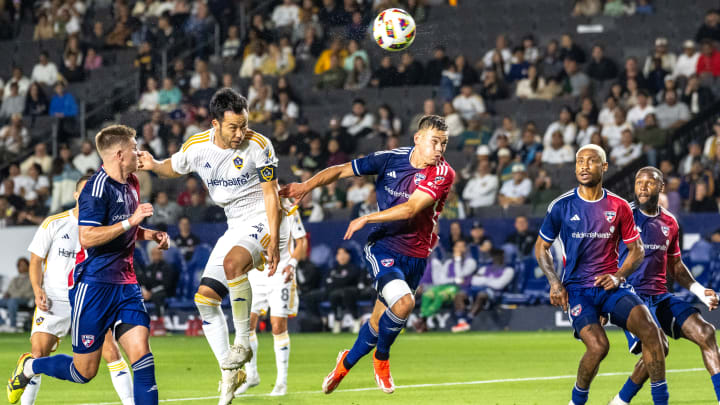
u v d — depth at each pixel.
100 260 15.30
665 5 64.62
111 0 69.81
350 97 61.28
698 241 45.03
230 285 17.36
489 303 46.50
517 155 52.56
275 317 21.80
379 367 18.64
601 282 16.75
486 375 25.95
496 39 64.06
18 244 49.78
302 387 23.19
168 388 23.08
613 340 39.28
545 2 66.06
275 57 63.53
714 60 56.88
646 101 53.84
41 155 58.84
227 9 66.50
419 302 47.78
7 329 49.12
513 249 46.91
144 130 58.25
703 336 17.27
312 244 48.19
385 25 23.58
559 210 17.41
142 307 15.45
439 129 17.92
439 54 60.59
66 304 18.50
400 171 18.36
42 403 20.03
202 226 49.03
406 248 18.41
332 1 64.12
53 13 70.06
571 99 57.66
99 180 15.25
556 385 23.27
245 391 21.58
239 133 16.81
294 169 53.72
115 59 66.81
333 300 46.72
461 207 49.28
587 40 62.62
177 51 65.94
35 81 64.62
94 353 15.57
